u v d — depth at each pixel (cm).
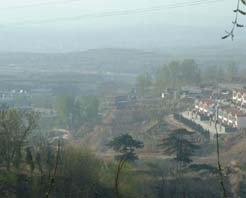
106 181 5584
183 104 16625
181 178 6919
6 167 5266
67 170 5147
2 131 5309
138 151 9794
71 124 15025
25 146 5494
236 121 12756
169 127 13538
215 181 7050
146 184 6394
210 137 11931
